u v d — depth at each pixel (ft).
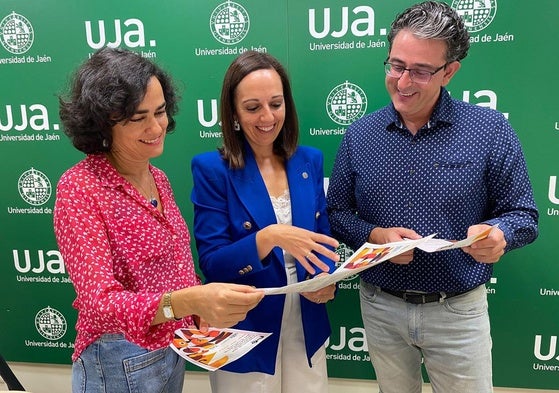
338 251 6.27
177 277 3.67
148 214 3.49
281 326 4.59
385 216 4.47
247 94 4.22
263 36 5.74
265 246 4.08
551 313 5.88
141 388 3.58
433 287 4.33
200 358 3.59
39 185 6.49
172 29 5.85
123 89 3.09
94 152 3.43
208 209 4.45
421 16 3.84
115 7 5.87
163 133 3.49
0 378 7.28
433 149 4.23
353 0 5.51
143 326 2.93
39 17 6.00
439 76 3.94
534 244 5.75
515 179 4.16
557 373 6.00
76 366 3.63
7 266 6.78
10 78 6.21
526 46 5.33
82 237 3.11
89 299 3.01
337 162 4.96
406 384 4.97
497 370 6.14
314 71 5.77
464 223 4.23
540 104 5.43
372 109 5.77
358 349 6.40
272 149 4.80
